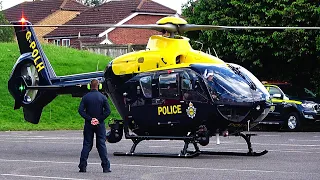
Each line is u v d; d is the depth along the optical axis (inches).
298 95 2490.2
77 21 5255.9
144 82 1523.1
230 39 2655.0
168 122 1491.1
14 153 1632.6
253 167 1269.7
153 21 5137.8
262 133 2287.2
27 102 1771.7
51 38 5275.6
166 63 1503.4
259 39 2578.7
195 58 1503.4
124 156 1518.2
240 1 2650.1
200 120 1445.6
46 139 2101.4
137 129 1556.3
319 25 2497.5
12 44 3838.6
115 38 4992.6
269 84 2481.5
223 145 1795.0
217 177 1136.2
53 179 1146.0
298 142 1860.2
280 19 2573.8
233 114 1428.4
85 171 1237.7
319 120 2341.3
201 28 1509.6
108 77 1590.8
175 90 1472.7
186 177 1143.0
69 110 2997.0
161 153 1550.2
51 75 1750.7
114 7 5196.9
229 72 1460.4
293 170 1214.9
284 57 2603.3
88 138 1237.1
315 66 2662.4
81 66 3503.9
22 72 1792.6
